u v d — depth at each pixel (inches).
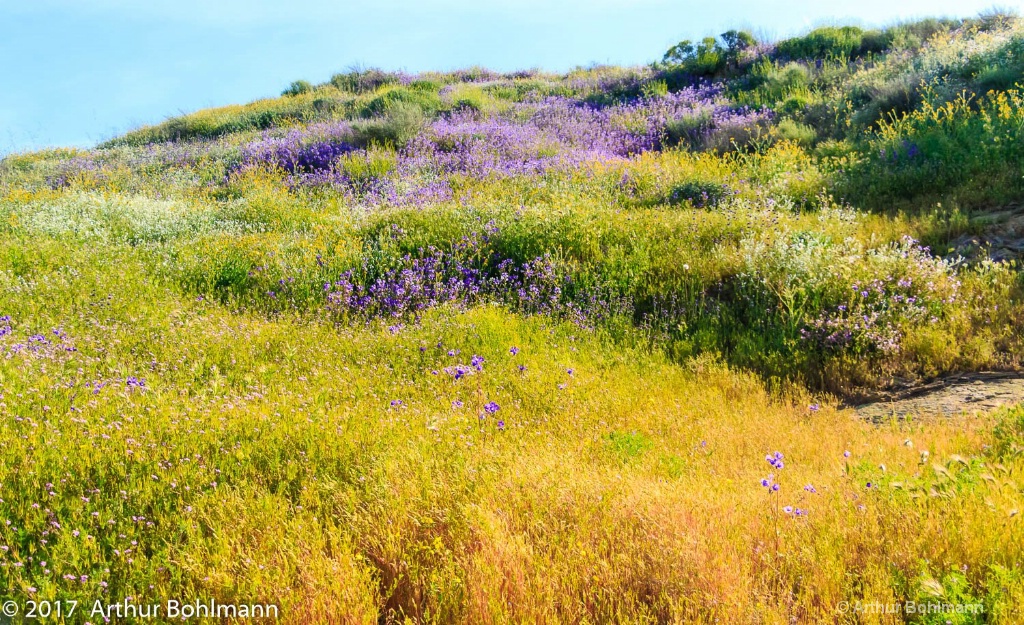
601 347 335.6
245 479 170.2
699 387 292.5
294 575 132.7
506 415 238.5
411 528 148.8
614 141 771.4
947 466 177.0
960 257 354.3
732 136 701.3
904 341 310.3
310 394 240.2
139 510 155.6
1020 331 309.7
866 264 364.2
